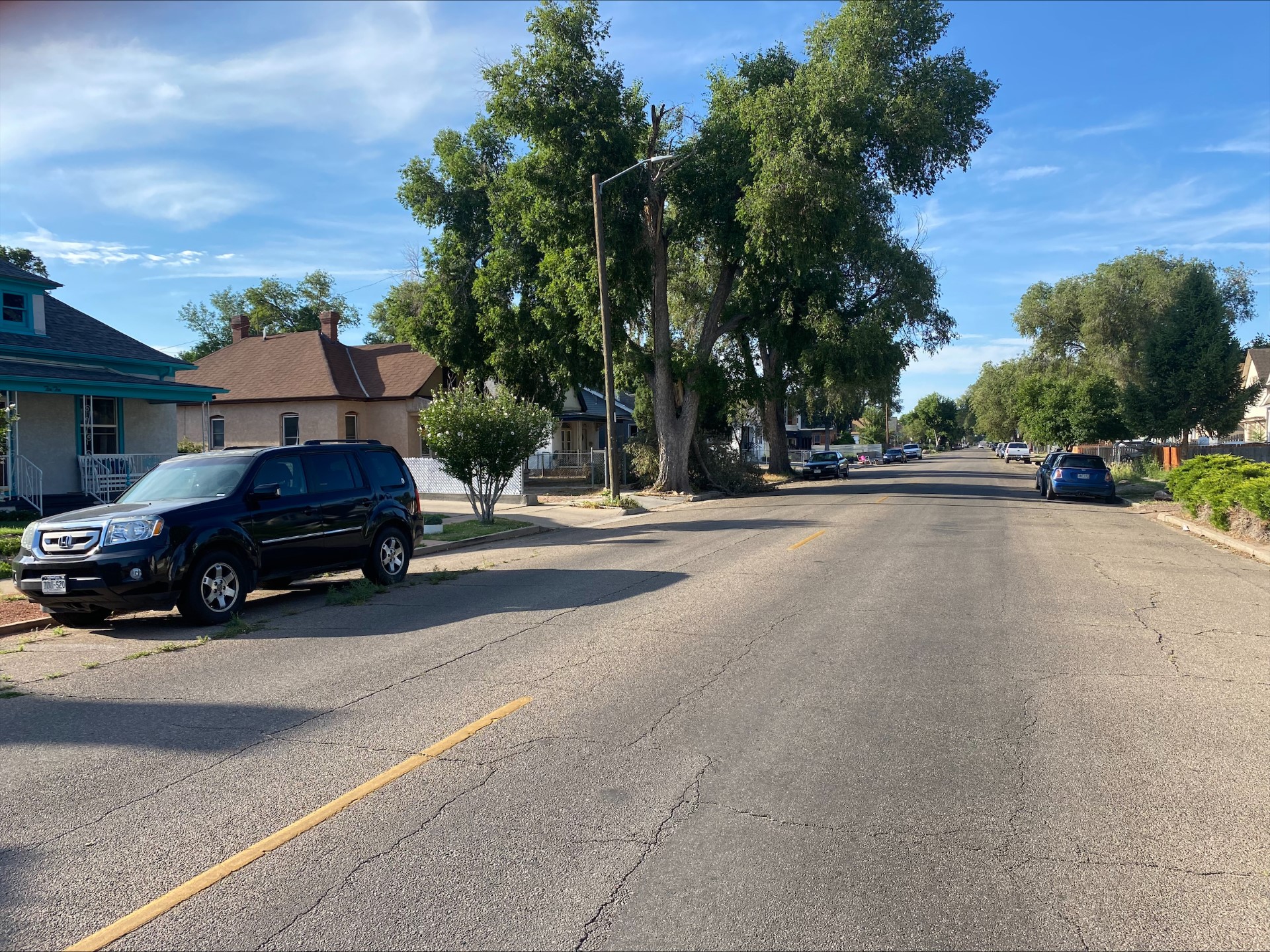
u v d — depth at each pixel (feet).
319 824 14.08
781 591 35.55
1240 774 16.20
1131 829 13.89
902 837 13.60
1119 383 162.71
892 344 119.24
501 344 111.14
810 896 11.85
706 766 16.51
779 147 88.28
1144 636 27.50
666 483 104.78
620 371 106.11
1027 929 11.09
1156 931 11.06
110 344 74.69
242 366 127.24
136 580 28.55
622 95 93.91
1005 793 15.29
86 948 10.71
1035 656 24.84
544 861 12.80
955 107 101.65
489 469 65.67
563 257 94.94
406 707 20.34
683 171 95.50
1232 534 54.08
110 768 16.71
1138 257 161.89
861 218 104.58
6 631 30.48
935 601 33.37
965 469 196.44
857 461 277.03
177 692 21.94
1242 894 11.95
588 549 52.44
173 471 34.55
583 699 20.76
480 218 116.26
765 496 104.17
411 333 117.08
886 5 98.48
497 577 41.14
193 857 13.03
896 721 19.16
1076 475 90.68
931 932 11.02
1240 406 101.50
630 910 11.49
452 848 13.21
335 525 35.91
